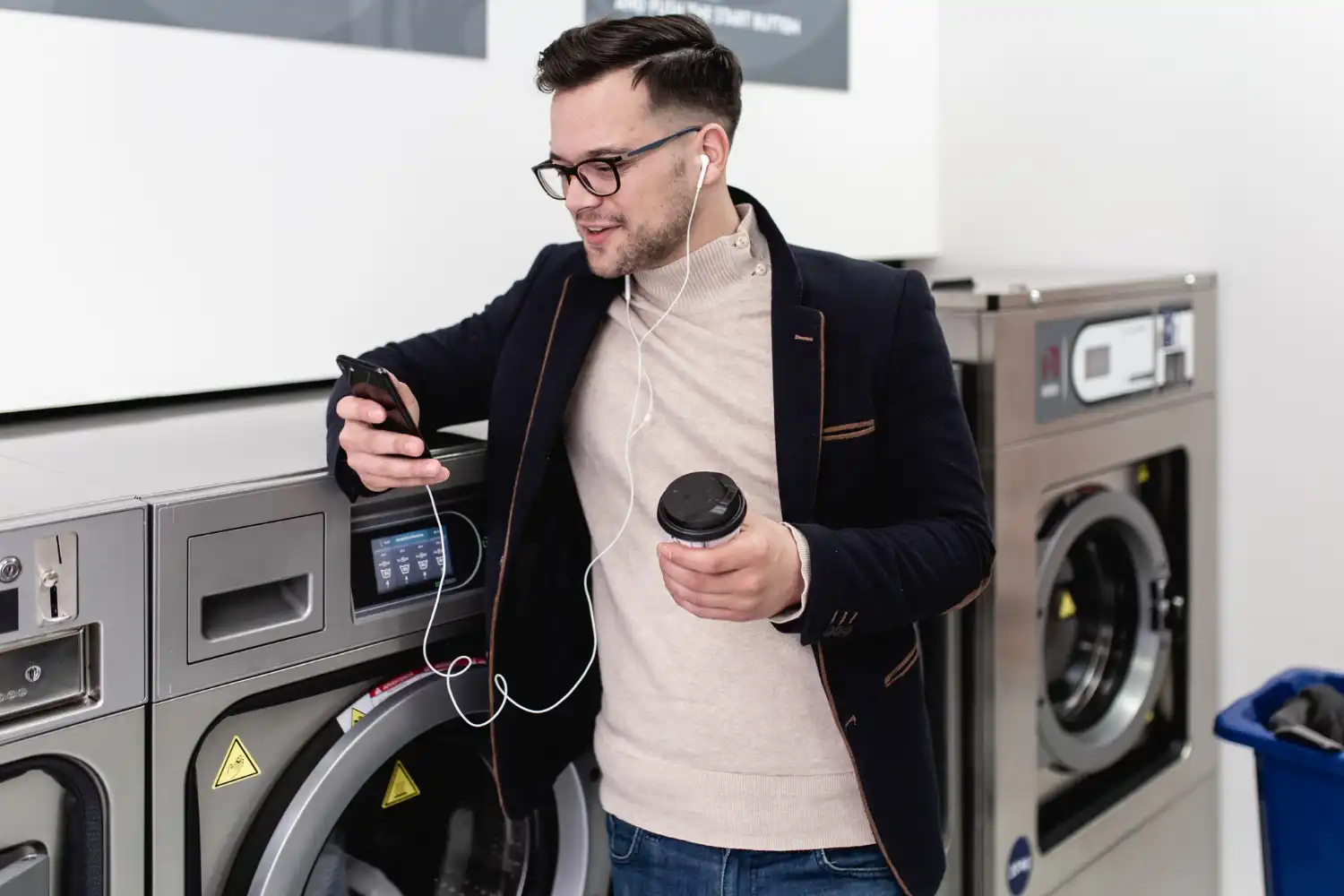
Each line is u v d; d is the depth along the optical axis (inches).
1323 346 90.9
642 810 52.5
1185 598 95.4
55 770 44.4
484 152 77.2
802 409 49.0
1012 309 75.6
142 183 62.7
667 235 48.8
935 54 109.3
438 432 61.1
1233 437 96.4
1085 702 93.1
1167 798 94.7
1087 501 84.6
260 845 51.3
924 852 52.2
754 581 42.9
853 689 49.8
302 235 69.2
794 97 96.0
